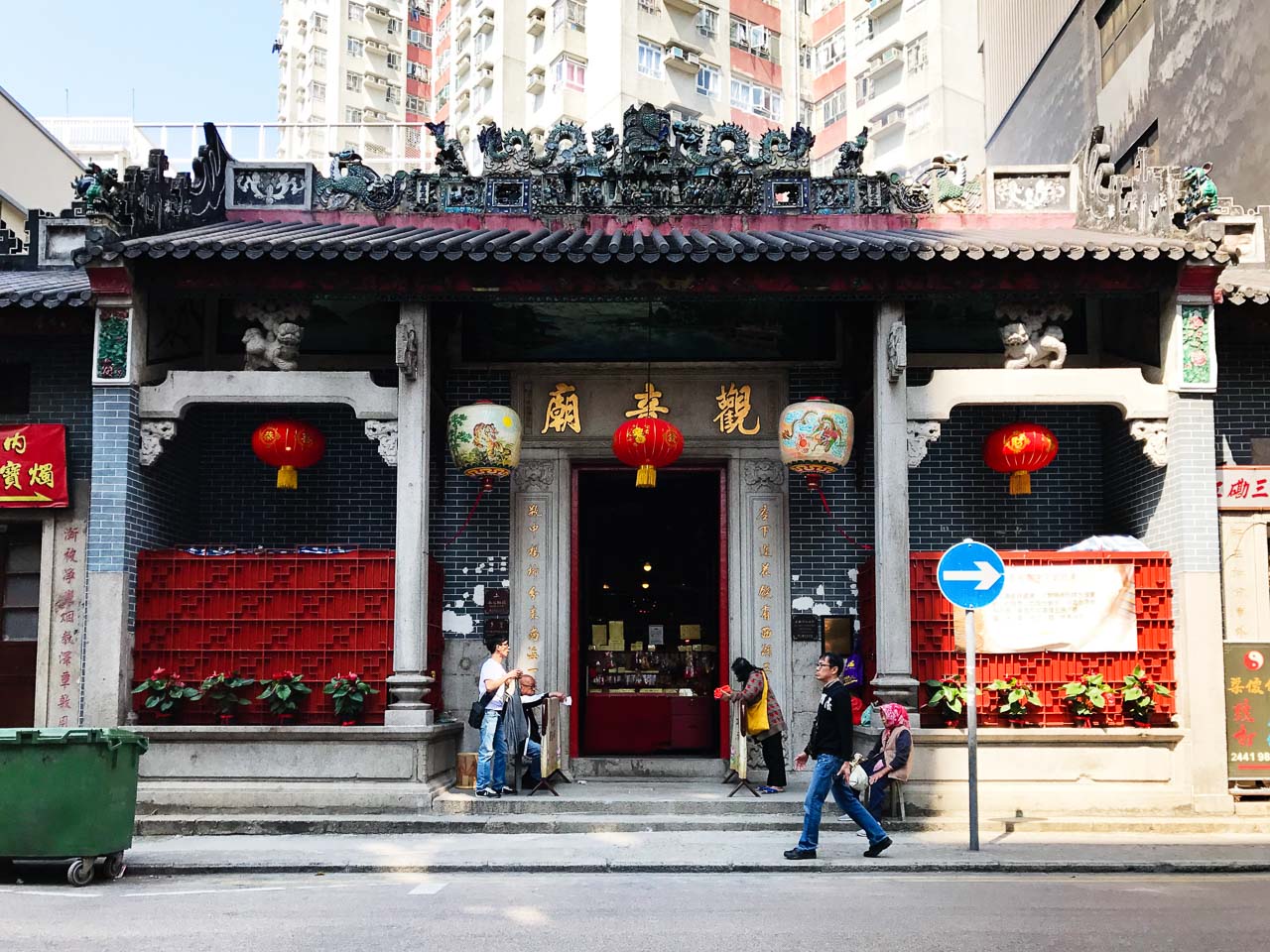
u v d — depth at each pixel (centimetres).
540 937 678
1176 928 710
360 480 1417
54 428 1276
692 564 1512
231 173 1453
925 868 946
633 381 1421
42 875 927
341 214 1439
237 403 1237
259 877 923
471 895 820
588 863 948
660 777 1382
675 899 805
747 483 1407
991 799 1177
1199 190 1219
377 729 1173
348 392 1229
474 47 5744
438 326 1397
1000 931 699
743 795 1224
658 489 1532
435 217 1427
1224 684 1202
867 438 1389
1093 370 1231
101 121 3055
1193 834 1127
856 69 4778
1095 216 1388
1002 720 1212
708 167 1428
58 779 884
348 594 1230
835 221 1430
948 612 1227
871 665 1332
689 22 4747
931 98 4394
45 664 1265
